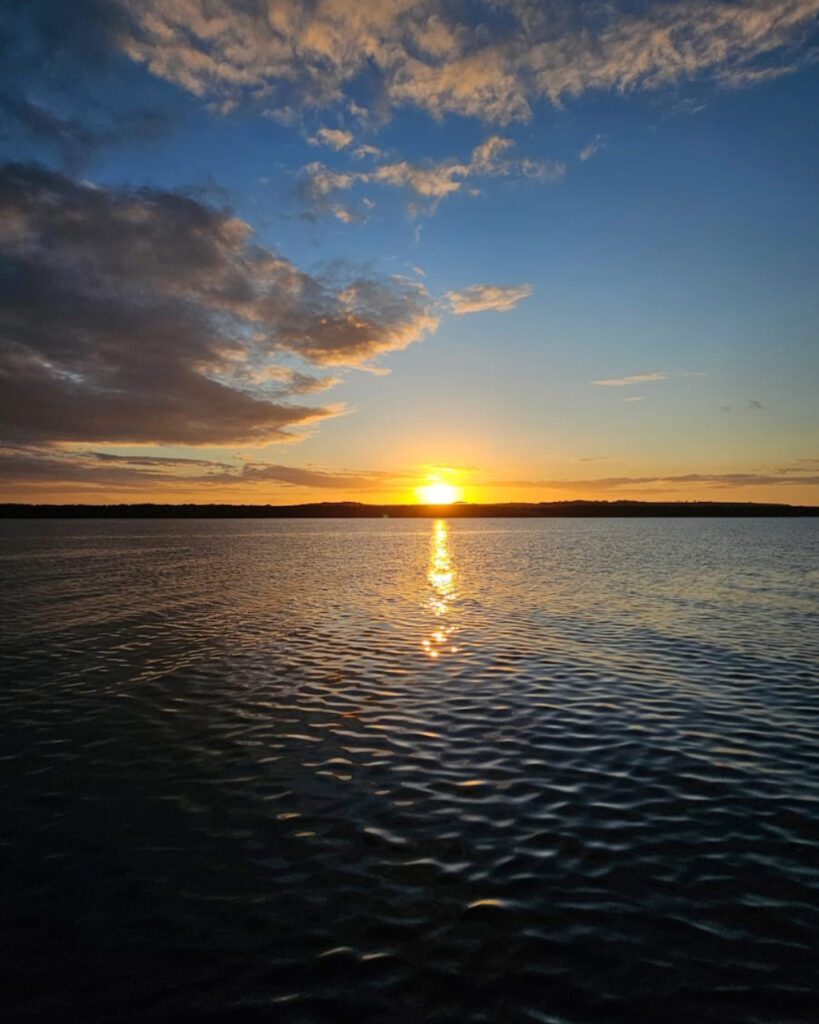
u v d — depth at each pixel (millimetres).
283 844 10172
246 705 17516
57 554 85875
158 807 11500
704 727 15648
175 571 59812
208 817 11109
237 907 8539
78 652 24203
